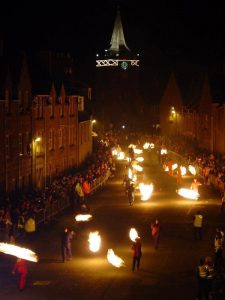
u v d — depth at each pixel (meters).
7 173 51.31
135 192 60.97
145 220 45.53
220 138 78.25
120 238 39.47
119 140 113.19
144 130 135.62
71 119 72.50
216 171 61.91
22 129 55.28
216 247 31.02
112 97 147.12
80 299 26.25
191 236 39.56
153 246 36.94
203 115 89.56
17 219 39.22
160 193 59.19
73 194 50.94
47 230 41.66
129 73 147.50
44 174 62.03
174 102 116.75
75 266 32.22
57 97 66.75
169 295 26.75
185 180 67.94
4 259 33.78
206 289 25.20
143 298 26.33
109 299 26.23
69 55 81.31
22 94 55.38
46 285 28.50
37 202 43.97
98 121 133.75
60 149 67.88
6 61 54.56
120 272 30.92
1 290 27.77
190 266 31.97
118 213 48.75
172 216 46.88
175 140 105.12
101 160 76.50
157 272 30.83
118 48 147.88
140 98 146.50
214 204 52.06
